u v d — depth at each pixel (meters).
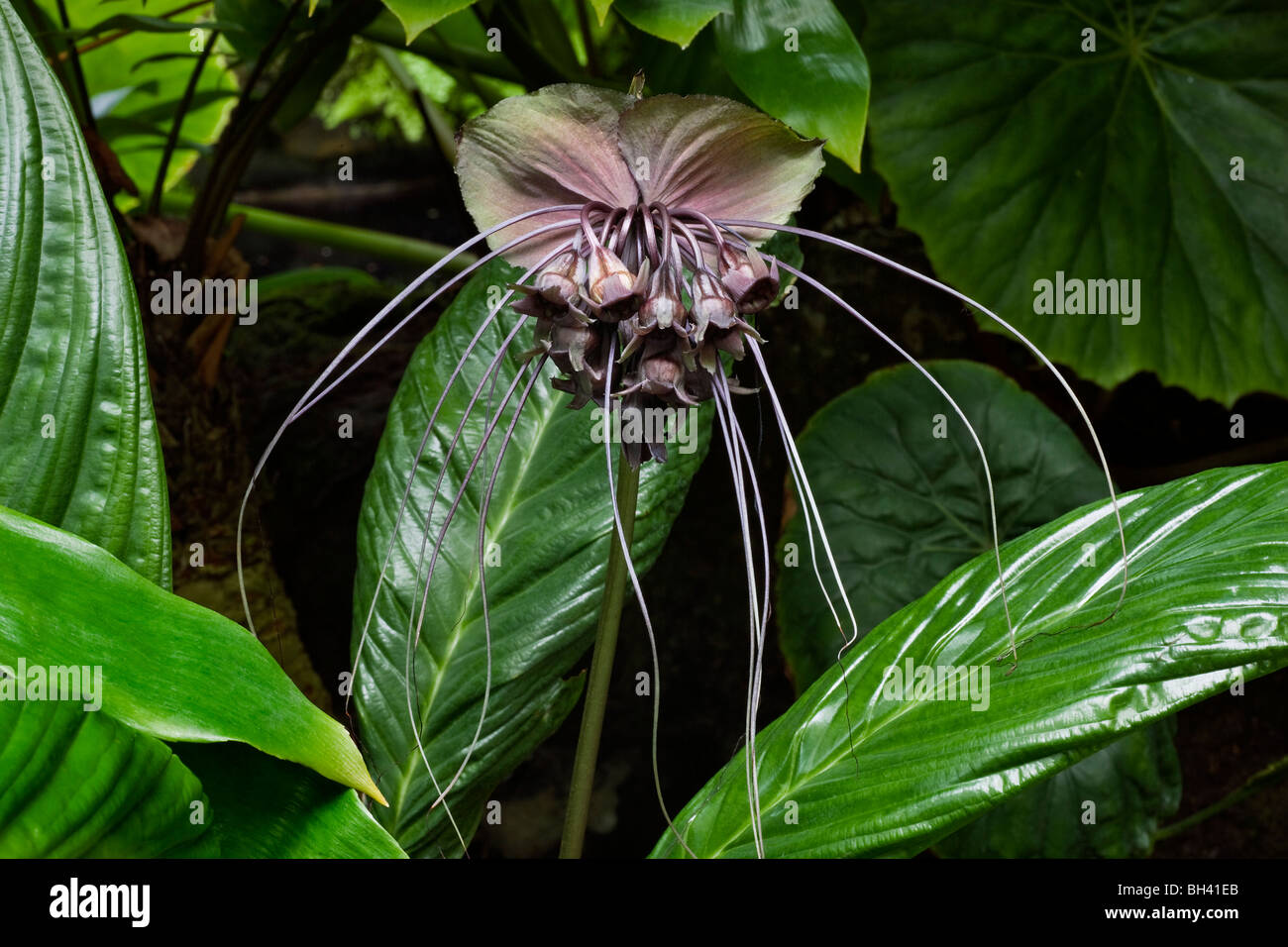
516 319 1.63
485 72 2.55
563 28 2.43
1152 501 1.42
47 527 1.30
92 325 1.41
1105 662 1.33
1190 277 2.18
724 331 1.27
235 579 2.11
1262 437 2.94
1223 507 1.39
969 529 2.31
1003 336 2.71
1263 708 2.79
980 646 1.40
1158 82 2.18
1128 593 1.37
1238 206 2.17
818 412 2.43
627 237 1.30
